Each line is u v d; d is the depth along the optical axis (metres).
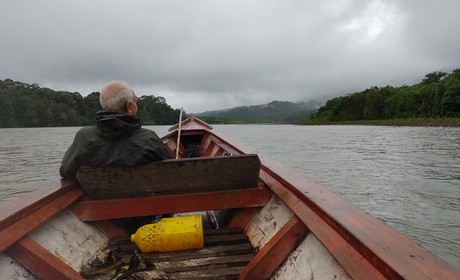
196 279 2.04
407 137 30.81
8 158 19.53
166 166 2.43
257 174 2.56
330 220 1.66
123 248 2.41
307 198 2.02
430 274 1.03
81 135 2.45
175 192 2.54
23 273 1.77
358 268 1.27
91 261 2.24
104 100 2.50
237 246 2.42
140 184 2.46
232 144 4.98
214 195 2.57
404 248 1.24
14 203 2.08
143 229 2.34
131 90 2.61
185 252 2.34
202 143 7.73
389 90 86.56
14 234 1.80
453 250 6.13
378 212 8.25
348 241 1.44
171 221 2.40
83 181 2.39
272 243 2.06
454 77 69.56
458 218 7.71
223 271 2.12
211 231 2.64
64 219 2.34
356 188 10.55
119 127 2.35
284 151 21.02
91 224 2.52
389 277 1.10
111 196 2.49
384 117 81.50
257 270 2.00
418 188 10.43
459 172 12.80
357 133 41.31
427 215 7.97
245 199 2.62
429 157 16.92
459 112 59.88
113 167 2.37
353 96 95.50
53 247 2.07
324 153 19.67
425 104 68.69
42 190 2.38
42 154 21.67
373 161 15.98
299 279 1.79
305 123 119.56
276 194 2.43
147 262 2.17
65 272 1.88
